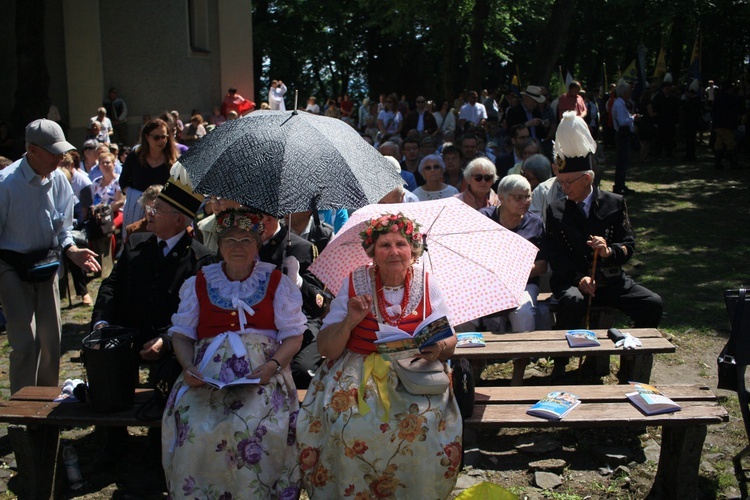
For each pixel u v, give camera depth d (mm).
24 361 4395
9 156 15219
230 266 3342
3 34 17172
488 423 3373
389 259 3109
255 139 3383
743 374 3547
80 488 3719
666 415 3369
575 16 33031
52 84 17375
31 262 4316
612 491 3609
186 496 3041
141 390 3803
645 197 12672
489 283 3459
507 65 38656
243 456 3061
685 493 3432
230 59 19859
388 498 3084
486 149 10242
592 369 5168
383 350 3000
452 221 3643
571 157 4875
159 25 18266
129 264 3957
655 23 31312
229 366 3180
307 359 3938
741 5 33844
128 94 18125
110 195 8062
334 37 33750
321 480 3133
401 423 3045
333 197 3260
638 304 4910
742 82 27484
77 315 6926
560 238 5031
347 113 26672
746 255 8570
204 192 3311
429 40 32625
